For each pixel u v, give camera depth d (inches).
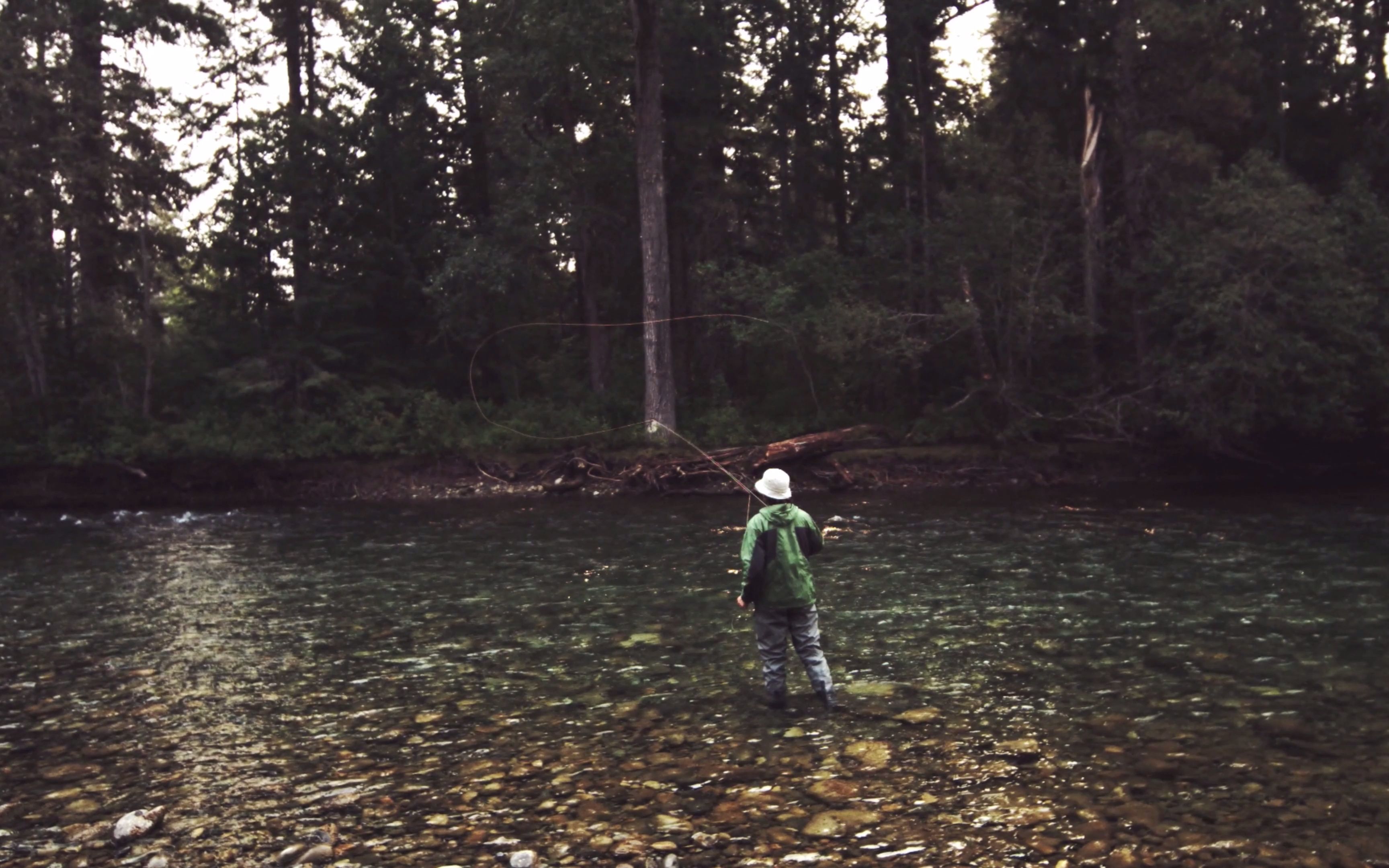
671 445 1004.6
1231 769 210.2
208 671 322.0
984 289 966.4
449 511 831.7
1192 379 854.5
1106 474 938.7
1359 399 856.9
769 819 191.3
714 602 411.2
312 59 1221.7
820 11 1179.9
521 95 1050.1
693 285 1180.5
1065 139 1050.1
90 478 967.6
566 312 1440.7
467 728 255.6
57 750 246.8
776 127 1173.1
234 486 987.3
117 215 1058.7
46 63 989.2
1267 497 763.4
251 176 1104.2
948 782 207.3
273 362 1074.1
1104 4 939.3
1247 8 903.7
